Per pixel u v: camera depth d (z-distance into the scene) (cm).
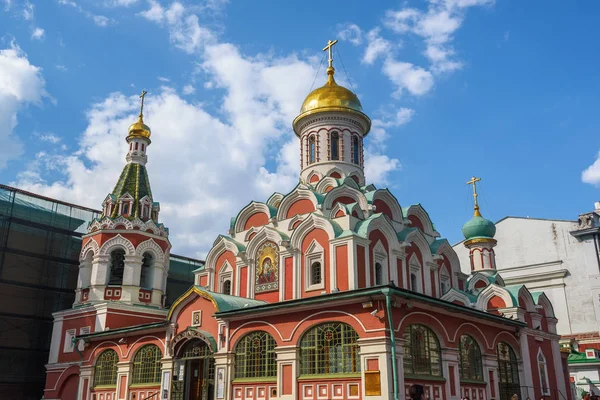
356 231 2755
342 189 3033
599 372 3850
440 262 3297
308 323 2127
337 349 2039
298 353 2123
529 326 3072
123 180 3778
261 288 2923
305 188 3034
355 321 2000
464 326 2381
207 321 2473
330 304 2073
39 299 3844
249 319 2320
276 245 2931
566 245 4672
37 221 3941
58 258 3997
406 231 3081
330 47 3716
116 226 3525
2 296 3659
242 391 2252
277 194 3362
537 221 4891
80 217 4228
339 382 1980
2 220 3731
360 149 3534
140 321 3366
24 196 3922
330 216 2888
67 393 3228
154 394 2578
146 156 3966
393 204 3178
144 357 2736
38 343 3788
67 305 3994
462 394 2236
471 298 3177
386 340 1895
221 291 3158
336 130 3472
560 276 4606
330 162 3406
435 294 3109
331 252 2678
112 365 2897
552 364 3170
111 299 3369
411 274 3008
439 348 2197
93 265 3456
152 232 3625
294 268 2794
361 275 2622
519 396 2719
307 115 3497
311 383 2050
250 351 2294
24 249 3822
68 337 3403
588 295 4434
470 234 3841
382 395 1844
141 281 3628
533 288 4747
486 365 2461
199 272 3306
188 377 2506
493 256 3816
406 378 1959
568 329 4462
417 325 2117
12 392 3619
